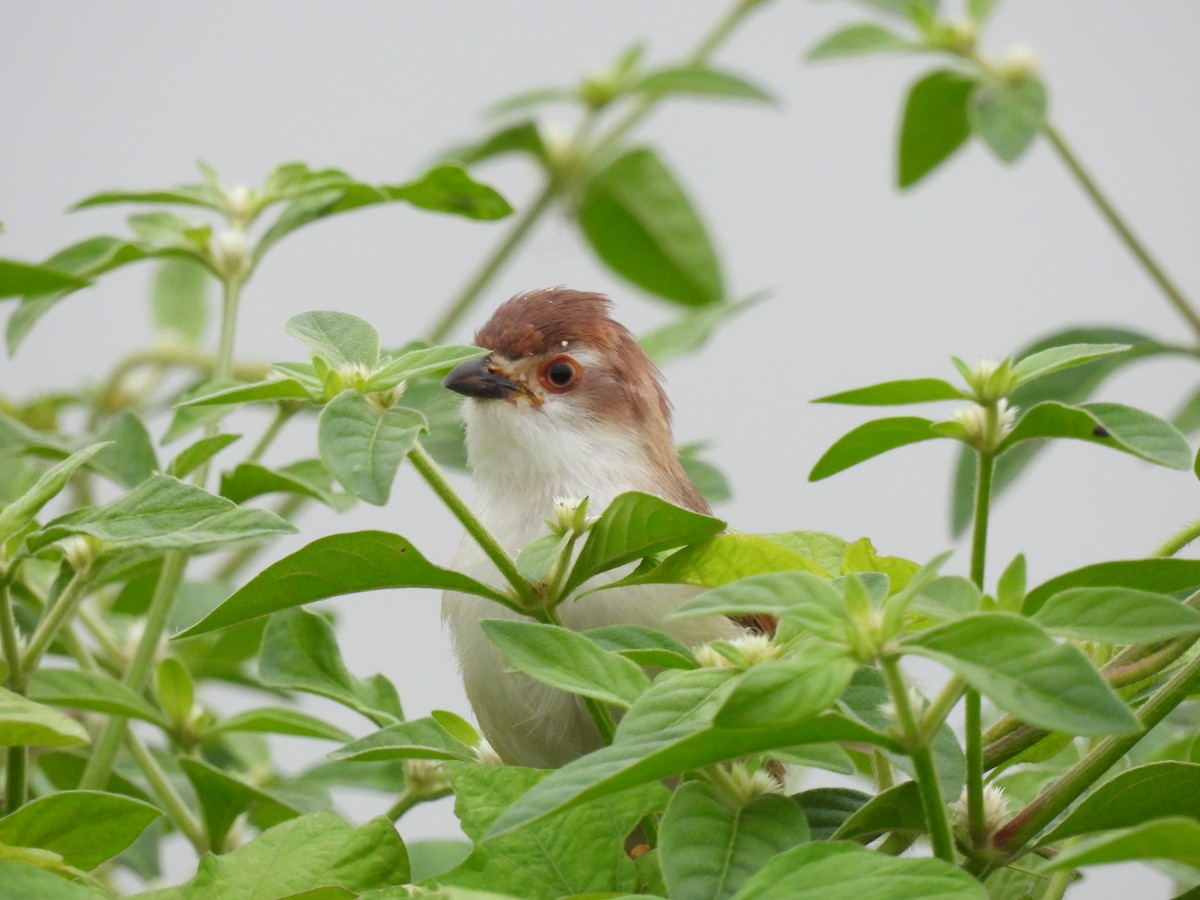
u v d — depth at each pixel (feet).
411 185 10.81
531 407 10.89
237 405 10.82
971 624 8.95
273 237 10.82
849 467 10.57
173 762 10.83
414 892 10.52
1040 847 10.57
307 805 10.77
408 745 10.59
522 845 10.54
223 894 10.54
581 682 10.51
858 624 9.11
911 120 11.05
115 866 10.83
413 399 10.91
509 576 10.57
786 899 9.02
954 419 10.55
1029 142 10.93
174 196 10.81
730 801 10.51
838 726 9.25
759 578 9.39
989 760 10.57
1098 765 10.53
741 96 11.09
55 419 11.03
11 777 10.61
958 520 10.88
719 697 10.14
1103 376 10.92
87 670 10.76
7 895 10.33
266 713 10.72
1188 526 10.62
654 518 10.57
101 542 10.64
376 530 10.55
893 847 10.55
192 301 11.08
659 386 10.94
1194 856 7.72
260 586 10.55
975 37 11.00
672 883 10.09
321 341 10.57
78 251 10.82
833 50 11.02
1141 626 9.38
